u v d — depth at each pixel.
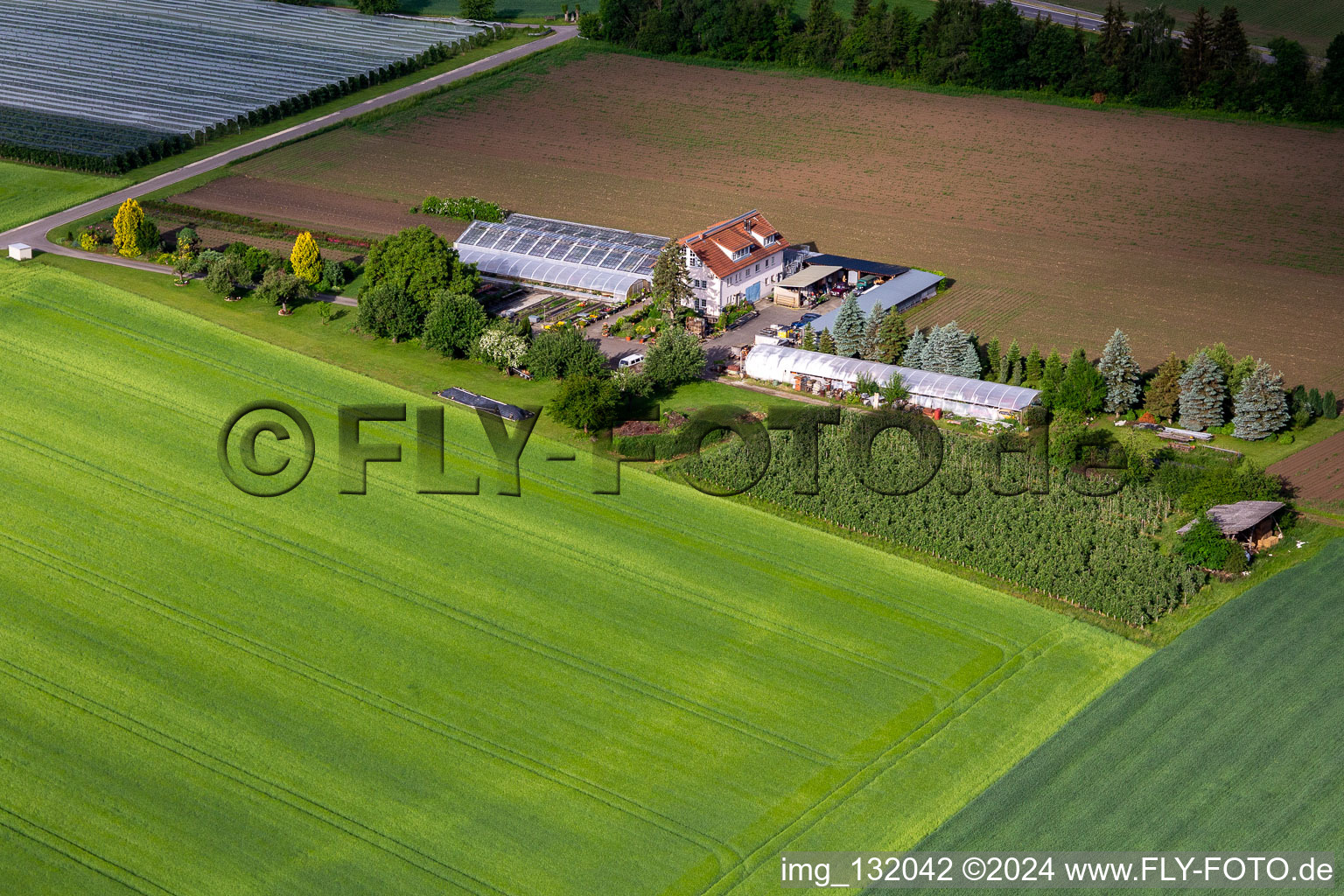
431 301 128.62
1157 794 72.56
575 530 98.06
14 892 67.25
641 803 73.06
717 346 130.62
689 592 91.12
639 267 143.50
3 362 122.62
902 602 90.12
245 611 88.88
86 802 73.12
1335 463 106.81
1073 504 100.31
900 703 80.56
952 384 115.88
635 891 67.50
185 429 111.81
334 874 68.44
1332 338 132.00
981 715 79.25
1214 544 92.38
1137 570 91.56
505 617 88.44
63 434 110.50
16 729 78.25
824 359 121.56
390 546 96.00
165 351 125.88
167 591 90.81
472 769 75.56
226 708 80.12
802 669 83.56
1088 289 144.88
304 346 127.81
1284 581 91.12
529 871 68.69
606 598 90.38
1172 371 113.56
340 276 141.88
